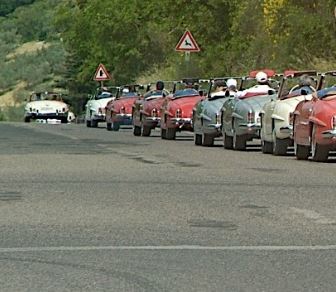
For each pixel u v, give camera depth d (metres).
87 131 56.44
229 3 73.69
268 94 37.44
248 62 67.56
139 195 22.44
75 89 109.81
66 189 23.55
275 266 14.86
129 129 60.97
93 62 96.50
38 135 49.72
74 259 15.44
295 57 58.88
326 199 21.59
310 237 17.19
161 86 50.88
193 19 76.94
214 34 75.31
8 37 192.62
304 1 59.03
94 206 20.75
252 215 19.50
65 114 80.12
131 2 91.06
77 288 13.47
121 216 19.47
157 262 15.16
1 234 17.58
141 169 28.34
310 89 33.28
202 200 21.61
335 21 56.69
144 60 90.81
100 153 35.00
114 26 91.94
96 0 95.56
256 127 35.75
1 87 152.62
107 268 14.76
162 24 85.75
